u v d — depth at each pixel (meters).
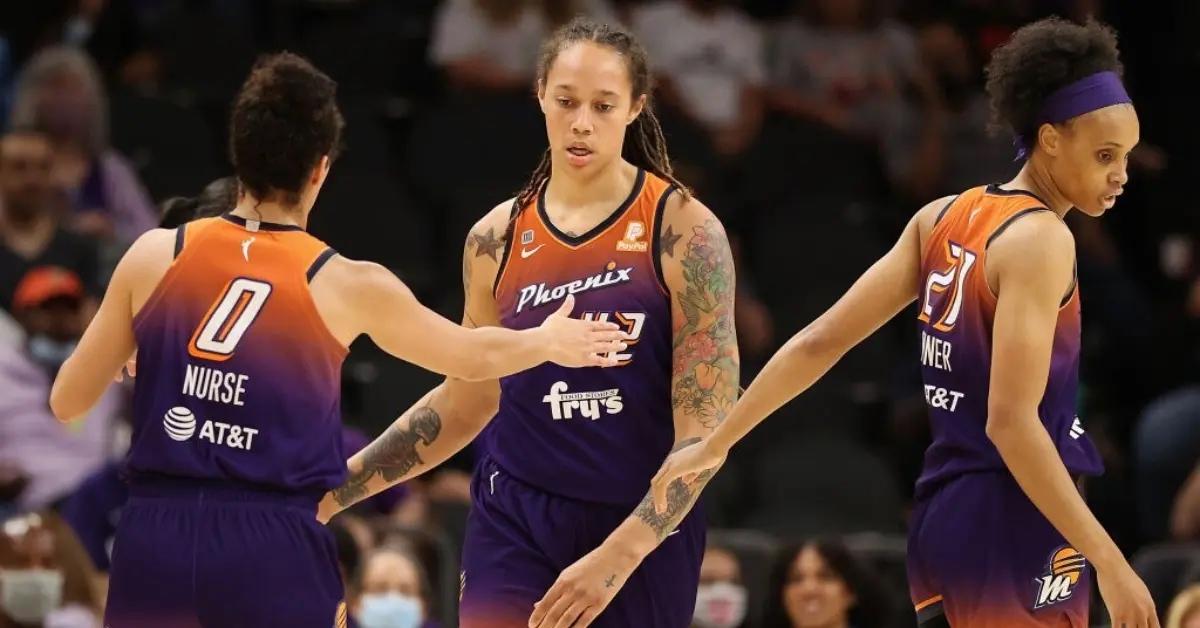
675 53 28.44
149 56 28.17
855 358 25.88
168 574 10.70
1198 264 28.45
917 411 24.05
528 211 12.12
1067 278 10.59
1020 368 10.35
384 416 23.12
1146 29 30.61
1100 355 26.78
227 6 29.22
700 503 12.27
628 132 12.21
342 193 25.98
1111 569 10.16
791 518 22.81
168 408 10.84
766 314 25.62
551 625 11.32
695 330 11.77
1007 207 10.78
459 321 24.31
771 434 24.89
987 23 29.91
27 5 28.44
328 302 10.93
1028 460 10.30
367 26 29.48
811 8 29.52
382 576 17.03
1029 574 10.69
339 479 11.09
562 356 11.17
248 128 10.98
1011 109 10.95
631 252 11.83
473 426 12.60
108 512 18.78
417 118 28.48
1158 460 22.81
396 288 11.07
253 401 10.80
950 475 10.93
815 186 28.42
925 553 11.03
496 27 27.73
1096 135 10.65
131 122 26.59
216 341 10.84
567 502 11.83
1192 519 21.02
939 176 28.48
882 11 29.70
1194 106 29.92
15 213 22.41
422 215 26.38
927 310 11.15
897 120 28.98
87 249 22.75
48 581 16.14
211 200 13.30
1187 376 26.42
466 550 12.20
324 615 10.89
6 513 19.11
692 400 11.73
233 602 10.66
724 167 28.22
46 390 20.78
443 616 18.42
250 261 10.93
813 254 26.97
